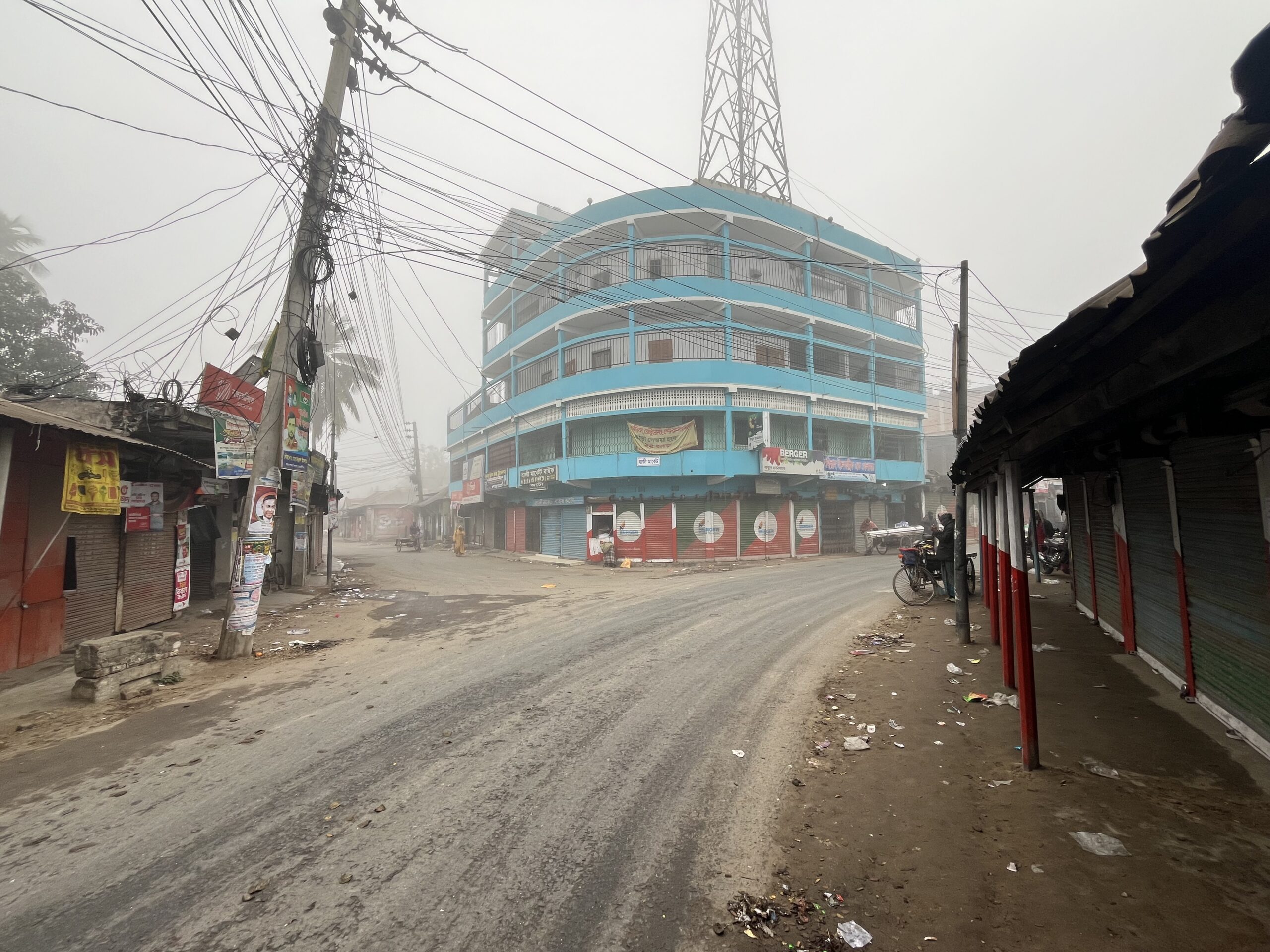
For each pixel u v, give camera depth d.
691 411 21.52
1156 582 5.54
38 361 16.06
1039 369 2.44
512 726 4.89
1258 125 1.20
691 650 7.49
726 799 3.60
